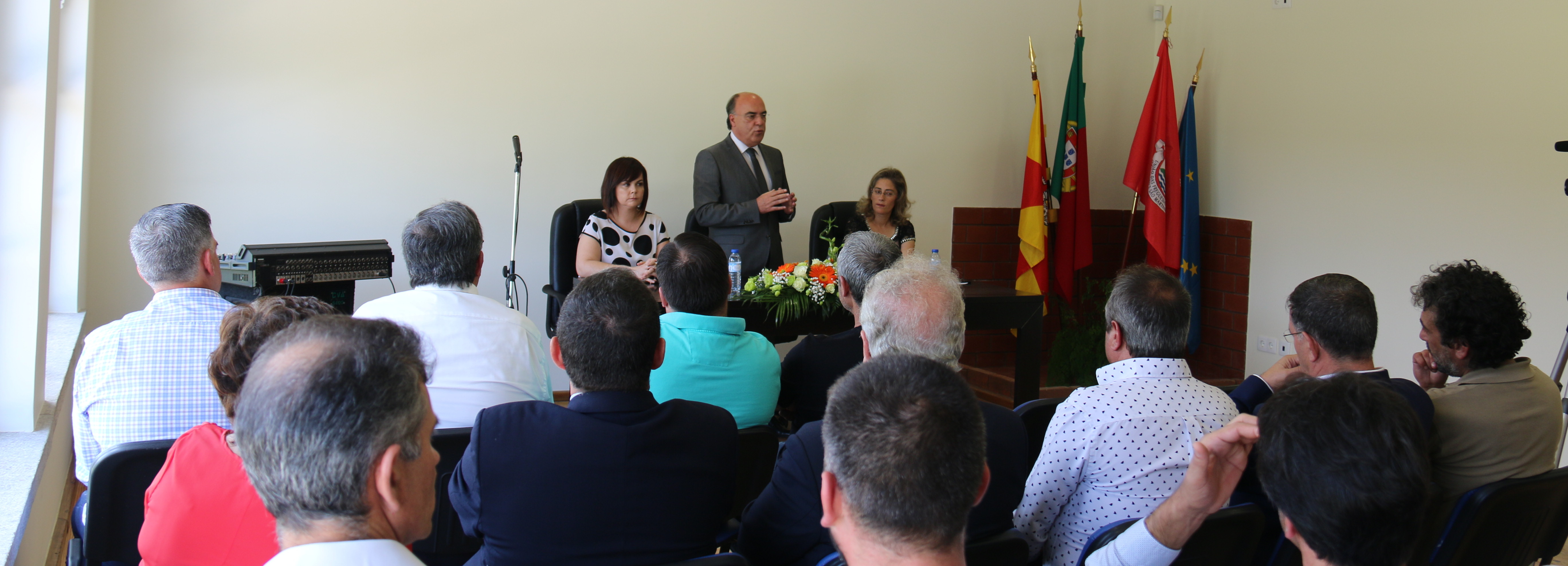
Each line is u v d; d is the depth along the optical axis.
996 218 5.72
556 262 4.24
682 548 1.58
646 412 1.56
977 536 1.57
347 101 4.27
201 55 4.02
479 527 1.53
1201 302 5.62
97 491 1.61
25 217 2.36
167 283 2.05
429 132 4.42
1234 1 5.40
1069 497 1.72
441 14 4.38
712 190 4.47
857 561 1.01
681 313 2.21
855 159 5.29
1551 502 1.87
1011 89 5.65
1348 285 2.01
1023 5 5.61
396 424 0.90
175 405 1.89
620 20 4.69
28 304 2.39
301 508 0.88
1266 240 5.23
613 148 4.75
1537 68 3.94
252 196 4.16
